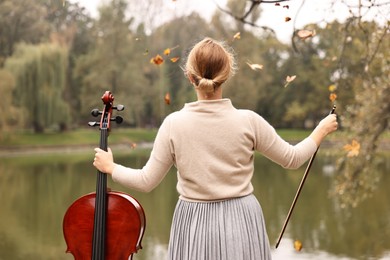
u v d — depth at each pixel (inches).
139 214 98.2
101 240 97.5
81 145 1537.9
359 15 164.4
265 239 87.7
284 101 1895.9
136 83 1579.7
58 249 393.7
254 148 88.8
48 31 1539.1
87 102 1587.1
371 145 346.0
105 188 97.3
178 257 87.3
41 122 1261.1
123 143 1606.8
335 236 411.5
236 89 1534.2
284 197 613.0
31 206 589.3
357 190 351.6
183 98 1576.0
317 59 1504.7
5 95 1131.9
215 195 85.3
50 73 1252.5
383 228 431.2
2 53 1443.2
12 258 367.6
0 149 1379.2
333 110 94.0
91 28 1649.9
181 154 86.3
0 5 1450.5
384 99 340.5
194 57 86.4
